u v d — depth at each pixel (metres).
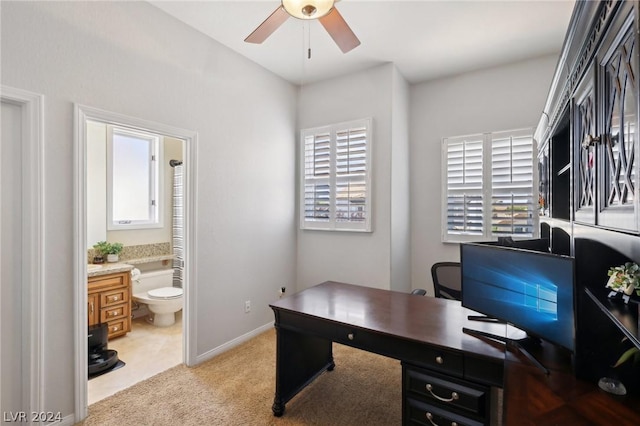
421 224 3.92
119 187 4.13
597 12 1.12
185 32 2.76
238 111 3.27
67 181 2.04
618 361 1.23
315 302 2.24
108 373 2.76
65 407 2.05
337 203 3.79
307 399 2.36
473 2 2.45
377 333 1.76
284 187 3.92
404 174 3.81
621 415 1.07
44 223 1.94
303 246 4.09
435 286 2.85
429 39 2.98
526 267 1.51
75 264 2.08
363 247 3.65
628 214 0.93
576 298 1.27
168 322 3.93
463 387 1.54
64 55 2.02
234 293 3.25
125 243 4.09
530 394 1.19
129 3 2.37
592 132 1.30
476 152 3.58
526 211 3.32
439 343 1.58
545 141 2.51
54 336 2.00
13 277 1.90
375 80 3.55
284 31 2.85
